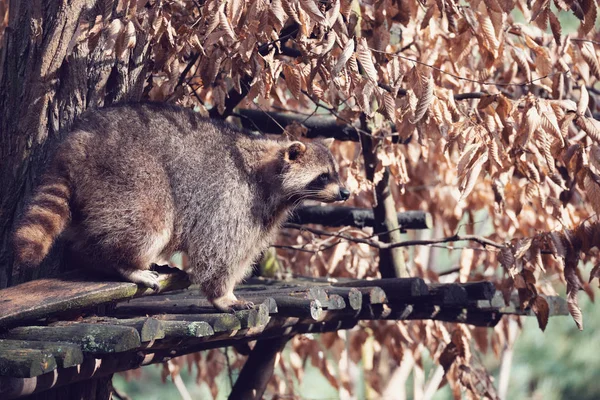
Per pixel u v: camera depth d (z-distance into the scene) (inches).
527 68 398.0
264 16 306.3
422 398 573.0
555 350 936.9
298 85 338.0
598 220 358.9
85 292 298.8
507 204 495.2
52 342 264.7
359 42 324.8
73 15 351.3
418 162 520.4
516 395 915.4
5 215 343.3
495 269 512.1
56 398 332.5
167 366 499.5
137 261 329.1
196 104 405.1
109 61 356.8
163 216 335.3
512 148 378.0
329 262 467.2
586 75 448.1
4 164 347.6
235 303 337.1
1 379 253.4
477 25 370.9
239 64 350.3
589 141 391.5
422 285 386.3
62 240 341.7
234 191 351.3
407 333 501.0
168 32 334.6
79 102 350.9
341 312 378.0
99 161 326.3
